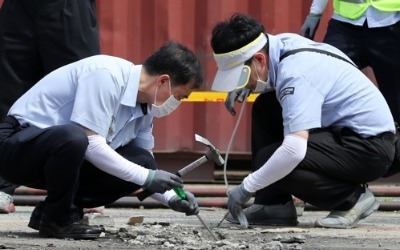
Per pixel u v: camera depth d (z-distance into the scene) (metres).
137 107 14.26
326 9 25.02
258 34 15.48
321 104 15.50
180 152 25.52
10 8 18.56
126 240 14.44
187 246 13.79
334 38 19.48
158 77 13.93
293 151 15.25
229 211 16.11
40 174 14.16
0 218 18.12
